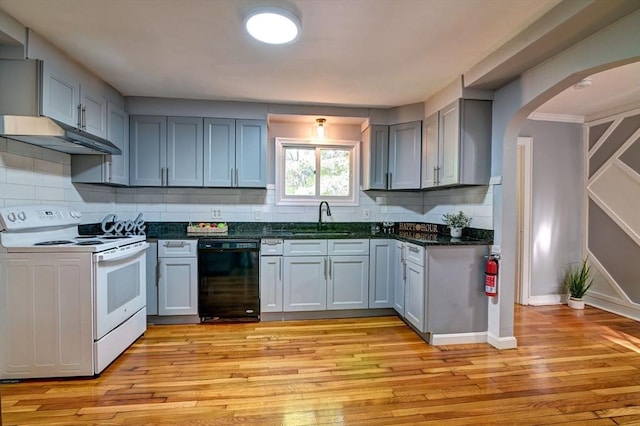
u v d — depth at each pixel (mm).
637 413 1843
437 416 1805
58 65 2256
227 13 1838
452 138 2859
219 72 2646
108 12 1837
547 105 3449
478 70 2482
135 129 3254
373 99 3307
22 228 2184
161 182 3301
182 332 2973
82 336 2152
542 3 1749
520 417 1799
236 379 2166
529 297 3855
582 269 3754
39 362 2123
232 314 3221
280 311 3273
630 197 3418
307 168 3961
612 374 2254
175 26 1978
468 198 3105
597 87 2934
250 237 3244
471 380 2166
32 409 1836
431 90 3066
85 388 2051
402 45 2201
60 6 1788
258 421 1755
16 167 2268
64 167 2758
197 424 1727
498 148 2709
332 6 1759
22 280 2102
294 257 3277
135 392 2010
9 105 2055
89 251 2148
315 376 2211
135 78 2777
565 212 3902
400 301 3223
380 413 1827
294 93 3135
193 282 3162
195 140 3342
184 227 3643
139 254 2809
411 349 2641
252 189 3742
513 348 2660
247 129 3410
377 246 3375
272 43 2090
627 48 1723
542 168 3832
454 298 2754
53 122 2094
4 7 1805
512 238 2684
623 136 3477
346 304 3352
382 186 3607
